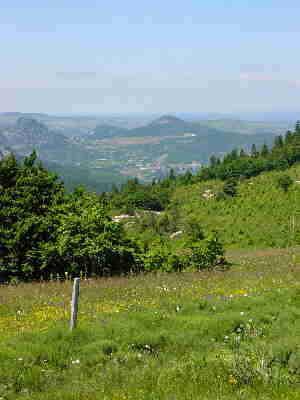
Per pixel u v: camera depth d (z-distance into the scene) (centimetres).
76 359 1060
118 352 1097
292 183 10062
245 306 1492
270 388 852
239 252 5156
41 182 2864
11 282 2573
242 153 14025
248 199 9806
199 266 2927
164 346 1159
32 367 999
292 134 13825
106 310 1519
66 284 2305
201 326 1267
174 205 10388
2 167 2789
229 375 927
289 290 1708
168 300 1658
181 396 833
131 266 2844
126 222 8569
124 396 844
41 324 1353
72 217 2755
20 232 2636
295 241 6638
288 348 1048
